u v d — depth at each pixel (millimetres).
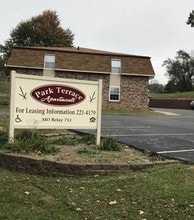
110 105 39312
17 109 9875
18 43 71500
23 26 71312
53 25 72438
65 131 13766
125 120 24141
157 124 21188
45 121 10211
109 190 7008
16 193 6844
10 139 9711
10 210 5992
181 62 98562
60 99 10359
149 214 5887
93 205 6262
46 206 6207
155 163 8734
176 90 98000
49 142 10586
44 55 38344
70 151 9539
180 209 6082
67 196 6707
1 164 8852
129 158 9109
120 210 6043
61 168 8211
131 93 39719
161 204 6281
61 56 38719
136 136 13969
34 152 9117
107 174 8227
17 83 9852
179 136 14422
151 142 12359
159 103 59625
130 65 39656
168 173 7992
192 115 34375
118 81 39438
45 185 7410
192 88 97375
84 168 8172
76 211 6000
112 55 39625
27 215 5797
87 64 38844
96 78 39188
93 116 10711
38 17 73188
